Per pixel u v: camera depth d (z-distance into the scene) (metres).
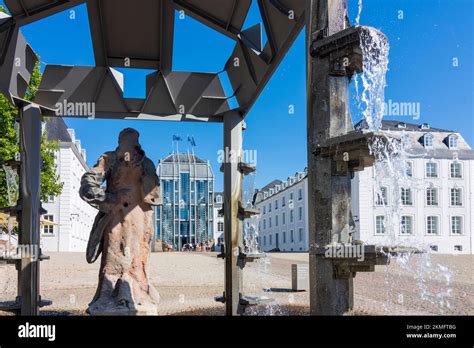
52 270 21.06
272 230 81.00
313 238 4.23
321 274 4.16
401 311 9.39
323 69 4.29
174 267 24.38
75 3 7.34
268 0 6.59
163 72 8.48
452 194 54.84
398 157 4.07
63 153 56.88
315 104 4.31
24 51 7.60
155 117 8.54
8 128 21.28
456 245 54.22
